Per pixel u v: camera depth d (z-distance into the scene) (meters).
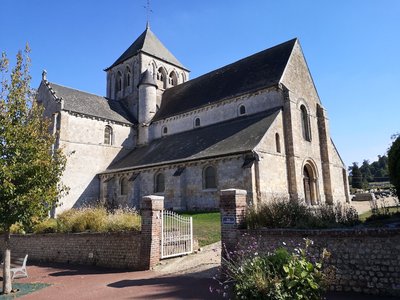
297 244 9.21
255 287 5.55
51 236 18.11
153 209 13.50
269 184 23.69
